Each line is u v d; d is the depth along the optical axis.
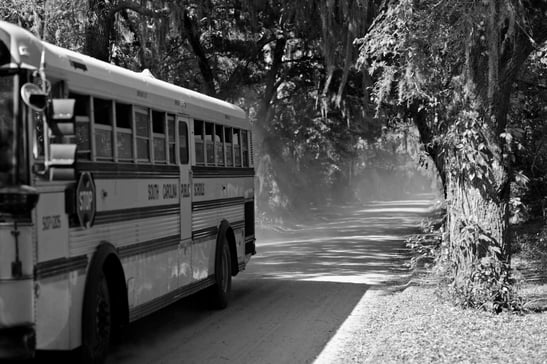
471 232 11.52
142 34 23.14
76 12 18.84
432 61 11.98
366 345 9.41
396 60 14.03
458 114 11.66
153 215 9.71
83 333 7.60
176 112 10.78
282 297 13.88
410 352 8.80
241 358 8.95
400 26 11.91
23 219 6.48
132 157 9.09
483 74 11.47
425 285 14.45
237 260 13.73
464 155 11.50
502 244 11.59
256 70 31.56
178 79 27.52
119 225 8.58
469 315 11.19
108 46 20.69
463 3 11.03
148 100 9.66
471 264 11.62
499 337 9.61
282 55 29.95
